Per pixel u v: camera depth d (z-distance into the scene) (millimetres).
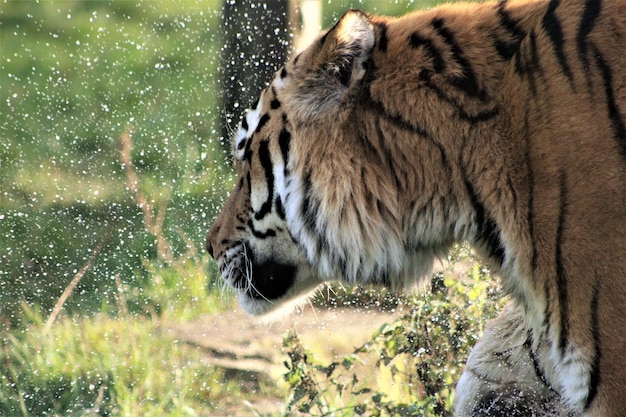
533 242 6352
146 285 12094
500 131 6457
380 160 6703
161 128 16359
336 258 7168
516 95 6426
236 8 15164
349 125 6730
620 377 6051
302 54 6918
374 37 6625
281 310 7793
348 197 6797
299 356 8945
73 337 10789
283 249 7371
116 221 13727
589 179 6125
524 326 7797
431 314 8805
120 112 17391
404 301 9141
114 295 12008
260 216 7352
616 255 6051
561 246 6199
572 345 6219
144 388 10016
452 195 6652
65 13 22344
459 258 8945
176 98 17938
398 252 6949
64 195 14594
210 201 13961
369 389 8734
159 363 10461
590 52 6277
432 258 7137
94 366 10328
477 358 8070
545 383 7734
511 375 7875
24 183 14938
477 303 8828
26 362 10344
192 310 11703
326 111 6754
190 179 14586
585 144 6156
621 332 6039
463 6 6922
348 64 6641
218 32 20062
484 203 6547
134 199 14234
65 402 9773
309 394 8836
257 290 7617
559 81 6301
